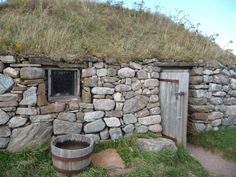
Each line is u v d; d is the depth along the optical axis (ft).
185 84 15.49
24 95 12.86
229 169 14.30
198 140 18.11
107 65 14.88
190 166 13.69
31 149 12.64
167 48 19.07
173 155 13.64
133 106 15.53
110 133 14.90
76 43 15.97
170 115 16.14
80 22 19.86
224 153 16.16
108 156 13.55
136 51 16.74
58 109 13.70
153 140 14.75
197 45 22.62
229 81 20.11
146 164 12.50
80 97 14.83
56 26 18.15
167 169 12.13
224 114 19.90
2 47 12.88
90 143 12.38
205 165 14.69
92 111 14.49
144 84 15.94
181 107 15.46
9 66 12.73
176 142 15.72
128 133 15.44
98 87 14.64
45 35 15.76
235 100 20.56
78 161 11.29
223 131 18.99
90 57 14.40
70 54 14.14
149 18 26.76
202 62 18.58
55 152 11.34
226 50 23.63
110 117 14.93
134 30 22.63
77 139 13.12
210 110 19.02
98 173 11.53
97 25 20.71
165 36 22.00
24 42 13.97
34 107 13.12
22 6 20.30
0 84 12.44
